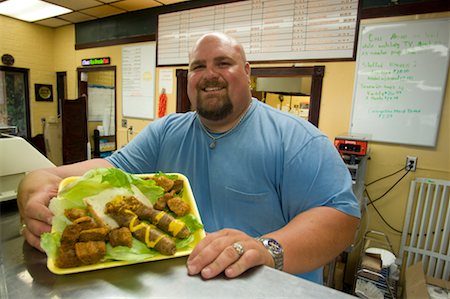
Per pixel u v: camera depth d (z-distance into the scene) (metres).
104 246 0.46
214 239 0.50
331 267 1.96
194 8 2.89
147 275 0.44
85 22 3.87
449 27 1.83
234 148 0.94
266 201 0.90
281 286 0.41
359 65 2.14
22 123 4.14
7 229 0.63
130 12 3.39
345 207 0.77
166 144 1.10
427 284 1.81
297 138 0.90
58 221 0.49
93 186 0.54
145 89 3.42
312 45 2.31
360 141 1.86
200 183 0.99
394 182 2.10
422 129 1.98
